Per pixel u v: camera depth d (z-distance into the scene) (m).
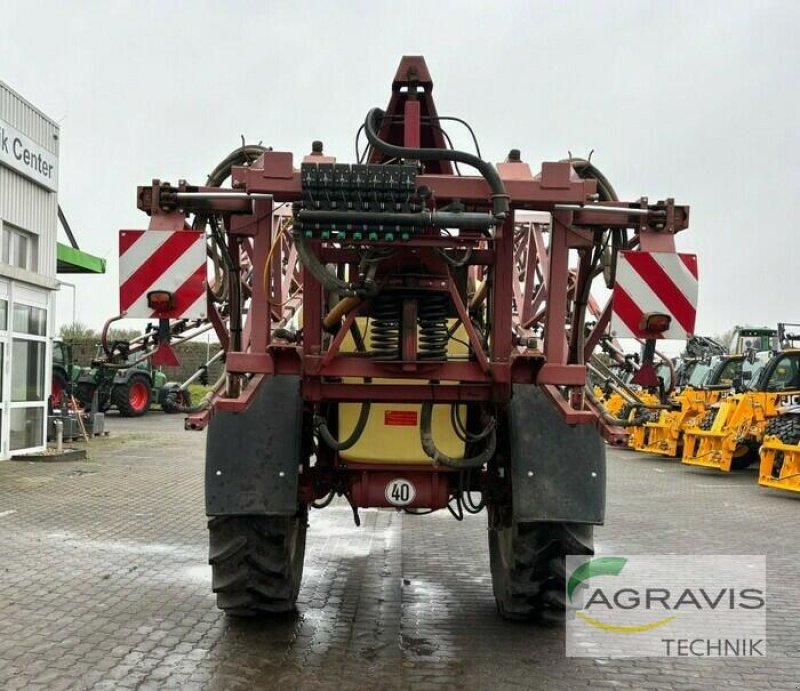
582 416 3.77
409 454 4.26
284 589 4.38
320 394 4.03
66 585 5.50
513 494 4.09
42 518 8.04
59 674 3.89
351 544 7.13
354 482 4.33
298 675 3.91
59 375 19.88
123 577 5.73
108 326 3.62
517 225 4.88
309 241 3.53
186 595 5.28
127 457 13.83
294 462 4.02
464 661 4.15
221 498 3.99
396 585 5.68
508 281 3.96
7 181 12.58
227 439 4.04
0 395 12.51
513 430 4.13
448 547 7.02
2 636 4.43
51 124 13.85
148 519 8.11
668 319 3.64
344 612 4.98
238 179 3.45
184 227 3.66
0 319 12.38
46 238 13.82
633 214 3.71
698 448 14.63
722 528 8.30
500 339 3.98
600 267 3.97
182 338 4.13
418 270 3.83
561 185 3.53
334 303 4.16
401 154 3.46
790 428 11.06
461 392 4.02
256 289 3.83
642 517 9.00
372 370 3.89
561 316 3.88
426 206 3.45
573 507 4.05
